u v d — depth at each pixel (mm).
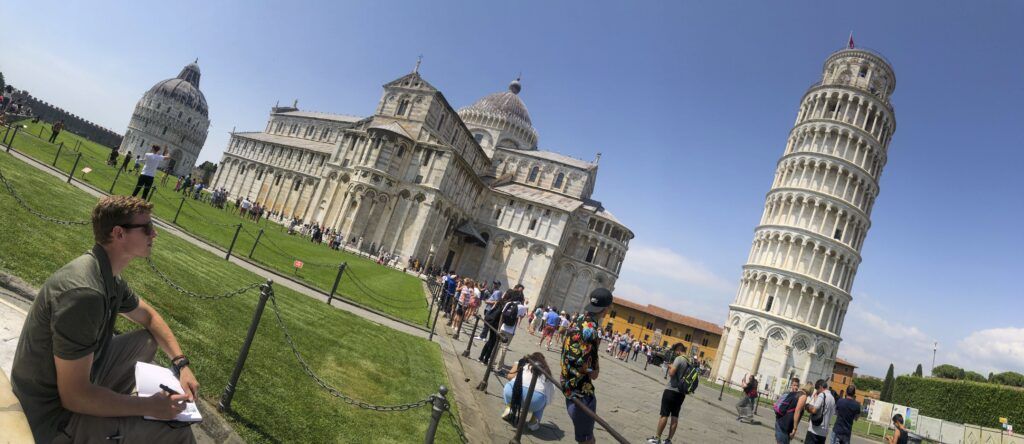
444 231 82000
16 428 3939
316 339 14914
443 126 84375
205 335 10789
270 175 111125
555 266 93500
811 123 80000
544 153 104062
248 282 20469
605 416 17344
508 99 110750
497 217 93438
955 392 52562
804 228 74250
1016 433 42875
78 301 4160
